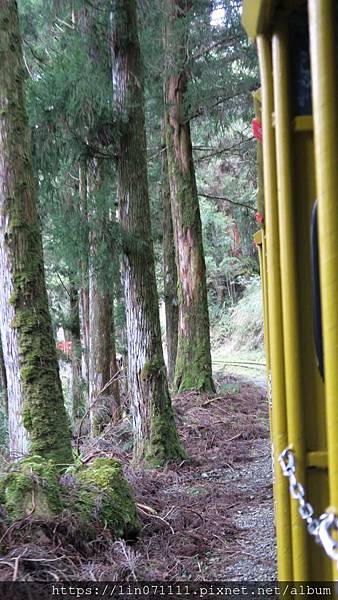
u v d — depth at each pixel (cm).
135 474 520
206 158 1252
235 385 1182
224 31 890
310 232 136
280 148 137
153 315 614
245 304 2297
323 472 138
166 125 986
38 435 422
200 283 993
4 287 437
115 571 303
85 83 552
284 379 147
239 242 1836
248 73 939
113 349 972
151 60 855
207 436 747
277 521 152
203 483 550
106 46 618
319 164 99
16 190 435
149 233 616
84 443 653
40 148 558
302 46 136
